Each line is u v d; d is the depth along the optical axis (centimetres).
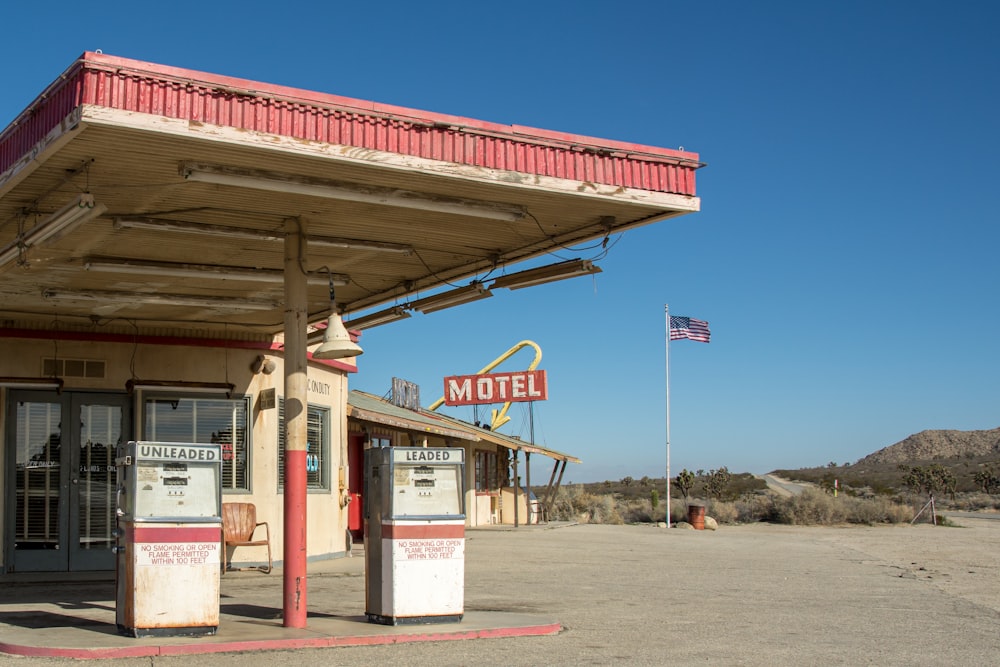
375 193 979
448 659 848
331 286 1077
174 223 1076
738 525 4094
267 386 1686
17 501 1508
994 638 1057
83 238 1130
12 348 1520
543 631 1012
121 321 1584
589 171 1020
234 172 912
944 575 1864
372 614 1028
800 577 1747
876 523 4181
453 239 1204
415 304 1427
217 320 1602
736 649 940
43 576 1470
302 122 880
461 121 953
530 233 1181
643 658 874
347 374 1938
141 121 803
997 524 4281
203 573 938
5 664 811
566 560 2022
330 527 1834
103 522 1560
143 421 1584
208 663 820
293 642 903
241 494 1628
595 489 9356
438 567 1023
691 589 1507
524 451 3603
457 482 1044
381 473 1032
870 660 900
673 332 3725
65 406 1552
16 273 1262
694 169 1079
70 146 846
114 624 1014
